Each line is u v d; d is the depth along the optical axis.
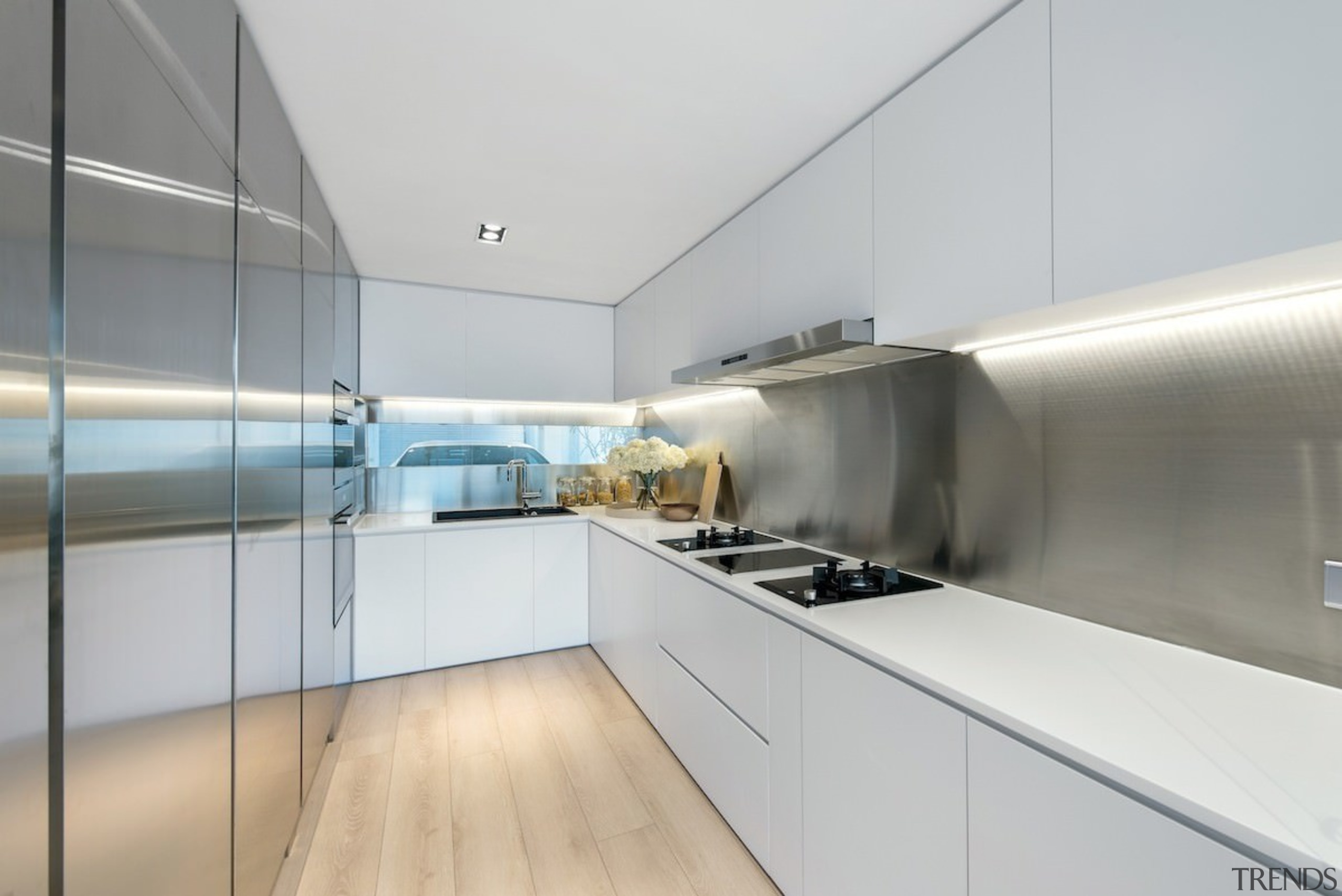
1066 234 1.18
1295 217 0.87
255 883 1.44
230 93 1.29
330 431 2.46
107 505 0.82
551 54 1.52
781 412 2.76
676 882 1.77
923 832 1.19
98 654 0.80
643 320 3.59
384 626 3.31
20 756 0.66
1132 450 1.40
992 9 1.33
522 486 4.11
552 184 2.26
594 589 3.68
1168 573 1.33
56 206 0.72
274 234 1.62
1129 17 1.07
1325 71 0.84
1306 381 1.10
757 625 1.79
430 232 2.74
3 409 0.63
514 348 3.85
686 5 1.35
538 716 2.84
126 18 0.87
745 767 1.87
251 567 1.40
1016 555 1.68
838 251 1.87
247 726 1.38
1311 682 1.11
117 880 0.84
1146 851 0.81
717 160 2.06
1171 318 1.31
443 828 2.01
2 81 0.63
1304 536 1.11
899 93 1.64
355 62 1.54
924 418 1.98
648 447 3.50
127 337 0.87
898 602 1.69
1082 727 0.95
